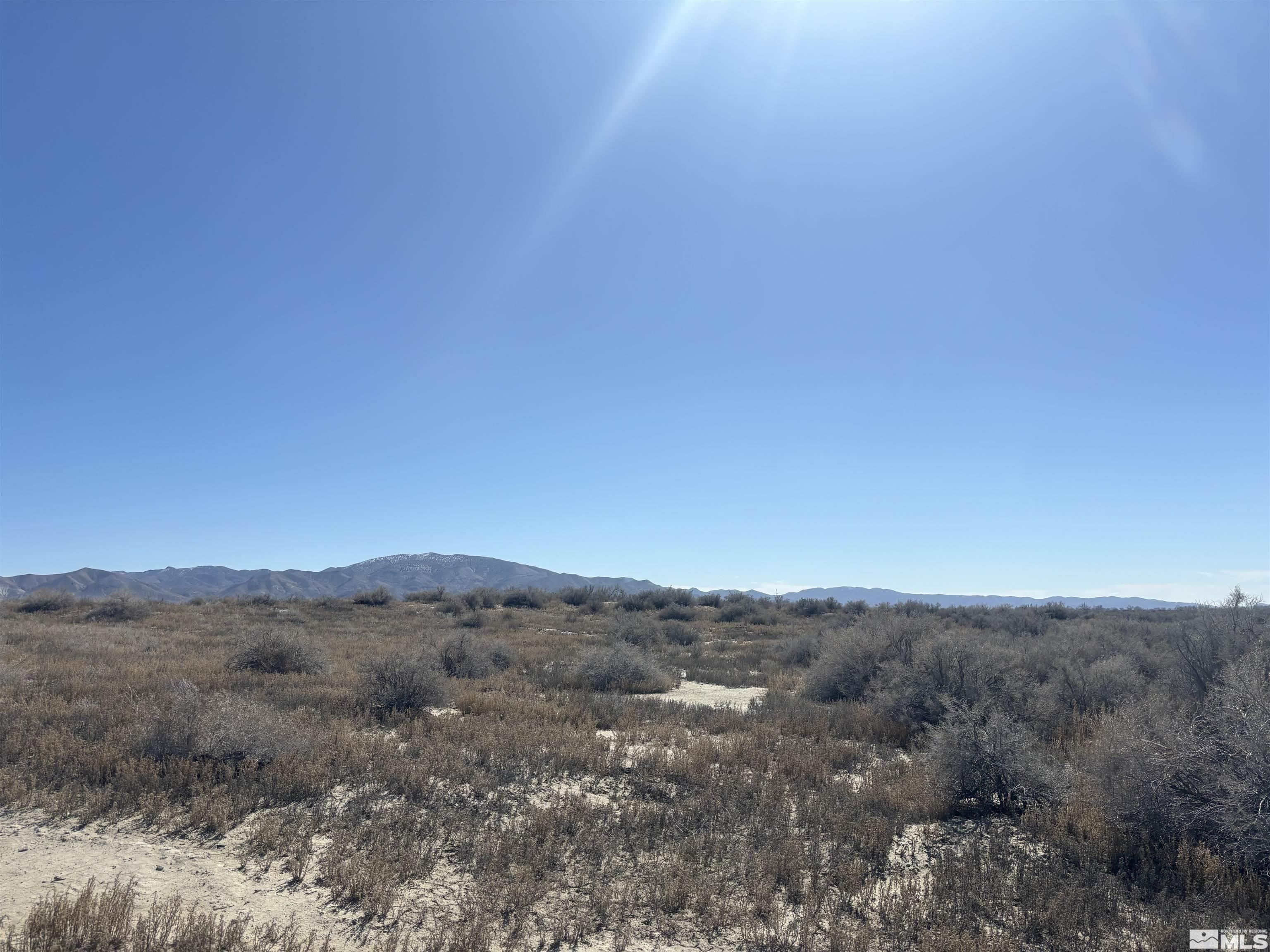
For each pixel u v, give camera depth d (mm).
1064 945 6008
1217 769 7641
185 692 11359
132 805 8414
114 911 5699
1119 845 7770
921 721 14000
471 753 11219
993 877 7195
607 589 59156
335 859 6992
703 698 19828
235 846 7559
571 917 6309
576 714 14695
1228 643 13508
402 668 15094
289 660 19953
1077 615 44344
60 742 10086
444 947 5664
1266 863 7094
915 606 47188
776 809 9070
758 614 50406
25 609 40812
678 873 7000
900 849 8227
